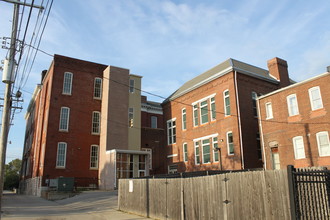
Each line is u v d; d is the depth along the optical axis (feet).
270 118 82.12
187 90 116.06
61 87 117.29
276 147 79.97
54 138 111.34
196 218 36.55
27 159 169.07
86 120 119.55
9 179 301.63
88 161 115.65
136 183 51.70
